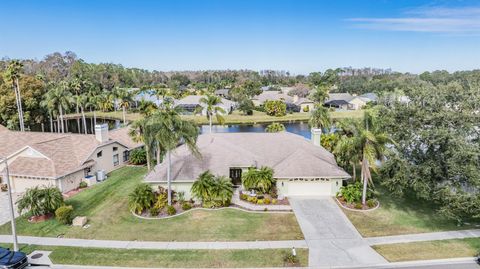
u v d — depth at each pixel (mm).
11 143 40844
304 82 193250
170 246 22859
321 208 29125
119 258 21359
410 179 26188
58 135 42219
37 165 34625
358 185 31219
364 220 26859
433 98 26672
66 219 26391
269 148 37031
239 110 104688
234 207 29500
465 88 26547
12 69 59156
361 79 182500
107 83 157875
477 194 23312
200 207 29547
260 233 24688
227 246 22812
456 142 23812
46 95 70438
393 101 29797
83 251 22297
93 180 37000
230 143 38156
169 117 27844
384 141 27641
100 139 40094
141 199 28281
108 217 27797
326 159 34719
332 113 101375
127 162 45875
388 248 22422
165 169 32500
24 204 26594
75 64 170250
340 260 20984
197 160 33531
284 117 96562
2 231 25406
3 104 65875
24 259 20406
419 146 26938
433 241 23297
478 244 22719
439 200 28703
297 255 21578
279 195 31922
